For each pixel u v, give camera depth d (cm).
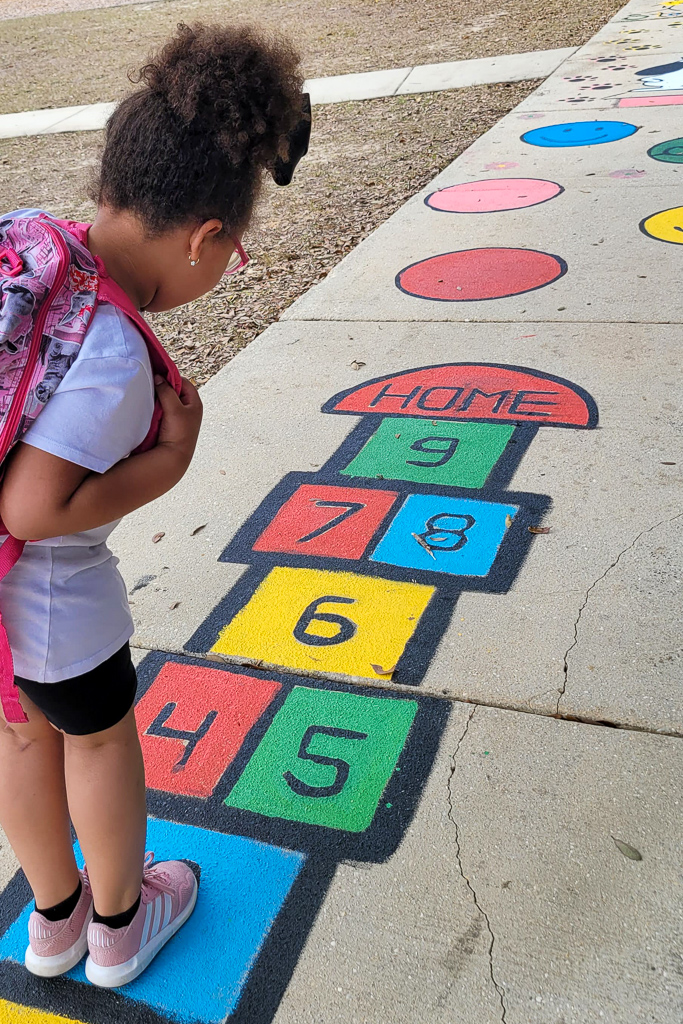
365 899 185
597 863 186
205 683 242
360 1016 165
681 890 179
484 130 816
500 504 302
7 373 119
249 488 326
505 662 238
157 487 136
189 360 452
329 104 991
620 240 512
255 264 570
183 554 295
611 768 206
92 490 127
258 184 137
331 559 284
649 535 278
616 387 363
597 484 305
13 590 138
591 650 238
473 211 596
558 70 994
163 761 220
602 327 415
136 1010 170
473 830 196
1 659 137
